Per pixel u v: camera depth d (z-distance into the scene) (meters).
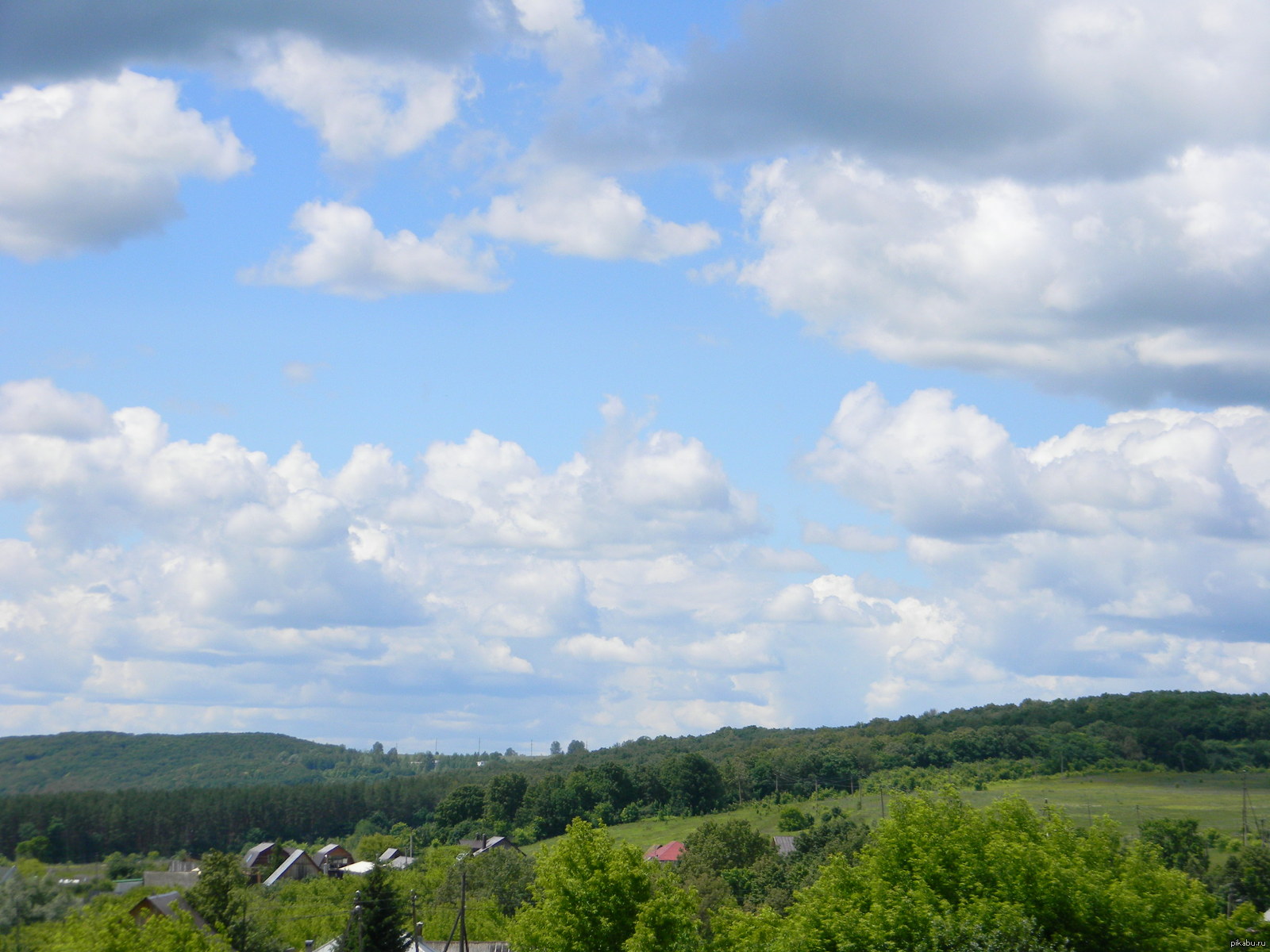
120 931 55.94
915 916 39.56
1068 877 40.41
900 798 48.50
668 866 49.38
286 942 86.38
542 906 46.34
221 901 82.00
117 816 149.62
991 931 37.69
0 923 55.69
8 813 137.88
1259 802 145.62
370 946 72.31
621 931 45.19
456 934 91.44
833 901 44.03
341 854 149.38
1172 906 39.84
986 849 43.00
